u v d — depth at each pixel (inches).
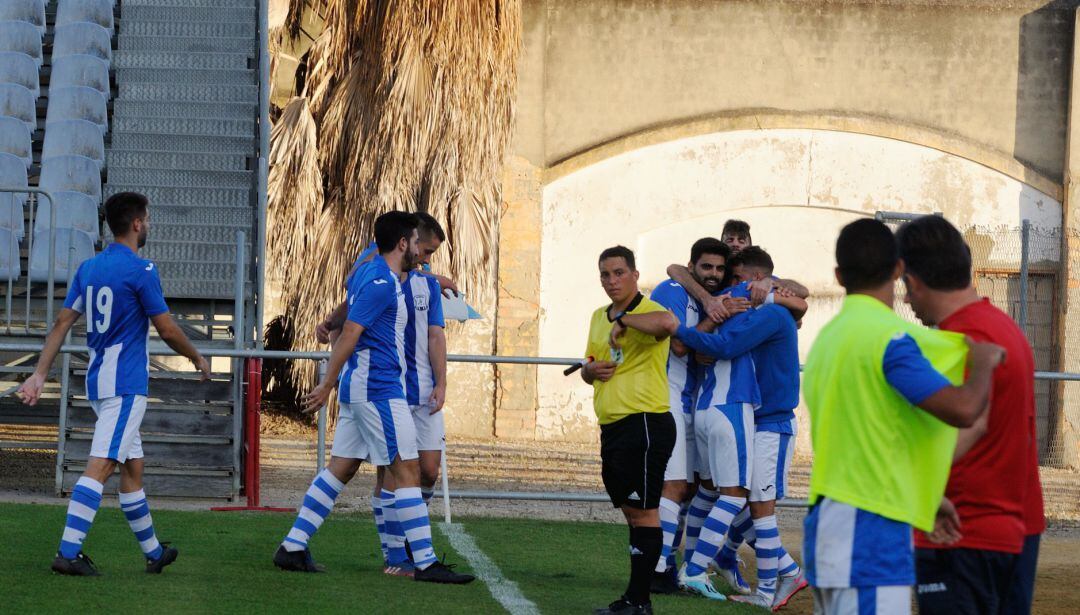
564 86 2325.3
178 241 1371.8
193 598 741.9
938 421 480.1
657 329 741.3
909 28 2342.5
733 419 856.3
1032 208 2336.4
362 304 813.9
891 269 499.2
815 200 2333.9
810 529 489.7
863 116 2336.4
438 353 929.5
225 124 1485.0
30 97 1524.4
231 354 1198.3
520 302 2298.2
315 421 2262.6
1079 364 2265.0
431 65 2015.3
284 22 2148.1
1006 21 2345.0
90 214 1398.9
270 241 2080.5
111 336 796.6
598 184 2319.1
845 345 485.1
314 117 2111.2
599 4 2324.1
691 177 2327.8
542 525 1200.8
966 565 522.0
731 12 2331.4
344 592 784.9
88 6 1595.7
